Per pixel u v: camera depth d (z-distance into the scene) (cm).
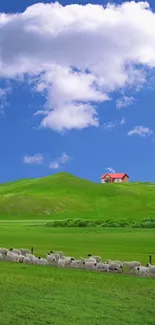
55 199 18575
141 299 2986
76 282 3409
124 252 5428
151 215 16075
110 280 3509
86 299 2922
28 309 2630
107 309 2733
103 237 7438
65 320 2489
